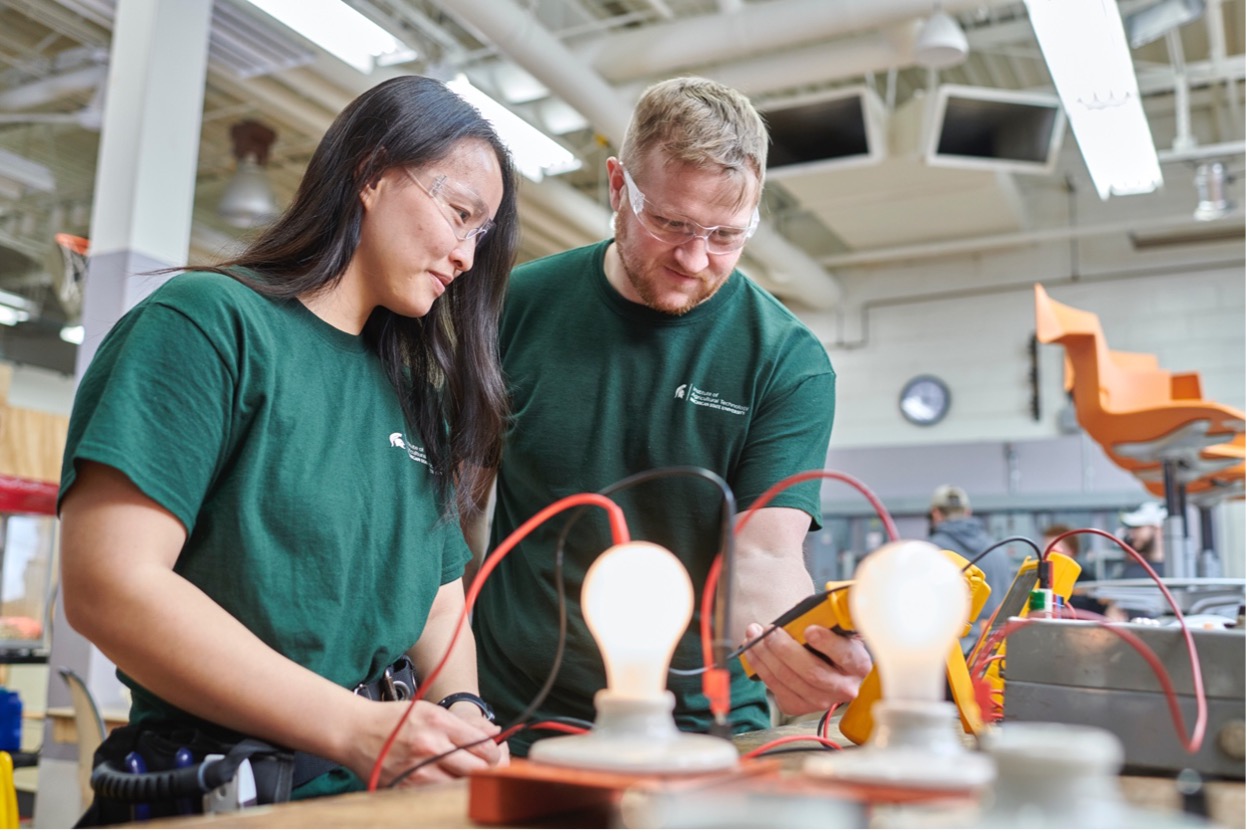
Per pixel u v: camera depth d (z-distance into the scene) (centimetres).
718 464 153
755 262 829
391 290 116
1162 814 54
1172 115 771
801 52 523
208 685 89
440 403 130
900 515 797
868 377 877
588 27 537
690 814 51
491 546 165
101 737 322
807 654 103
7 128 688
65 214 770
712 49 503
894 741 54
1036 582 120
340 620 107
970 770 50
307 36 399
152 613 89
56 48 624
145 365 96
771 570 133
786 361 155
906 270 880
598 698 60
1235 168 745
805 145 552
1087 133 429
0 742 393
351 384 115
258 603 100
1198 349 772
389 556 115
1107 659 86
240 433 104
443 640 126
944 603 56
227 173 733
